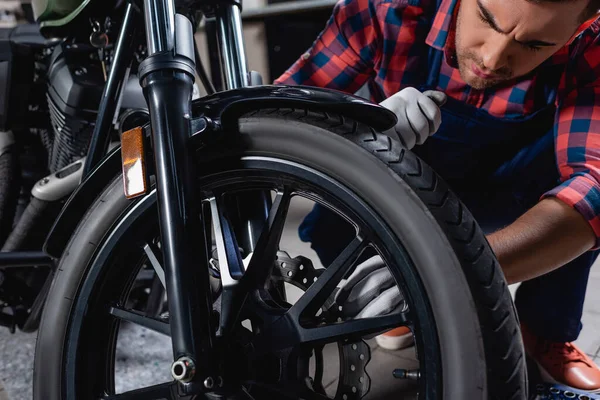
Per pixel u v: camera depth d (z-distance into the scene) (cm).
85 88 97
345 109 59
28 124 115
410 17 91
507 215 108
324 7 254
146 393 69
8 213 116
